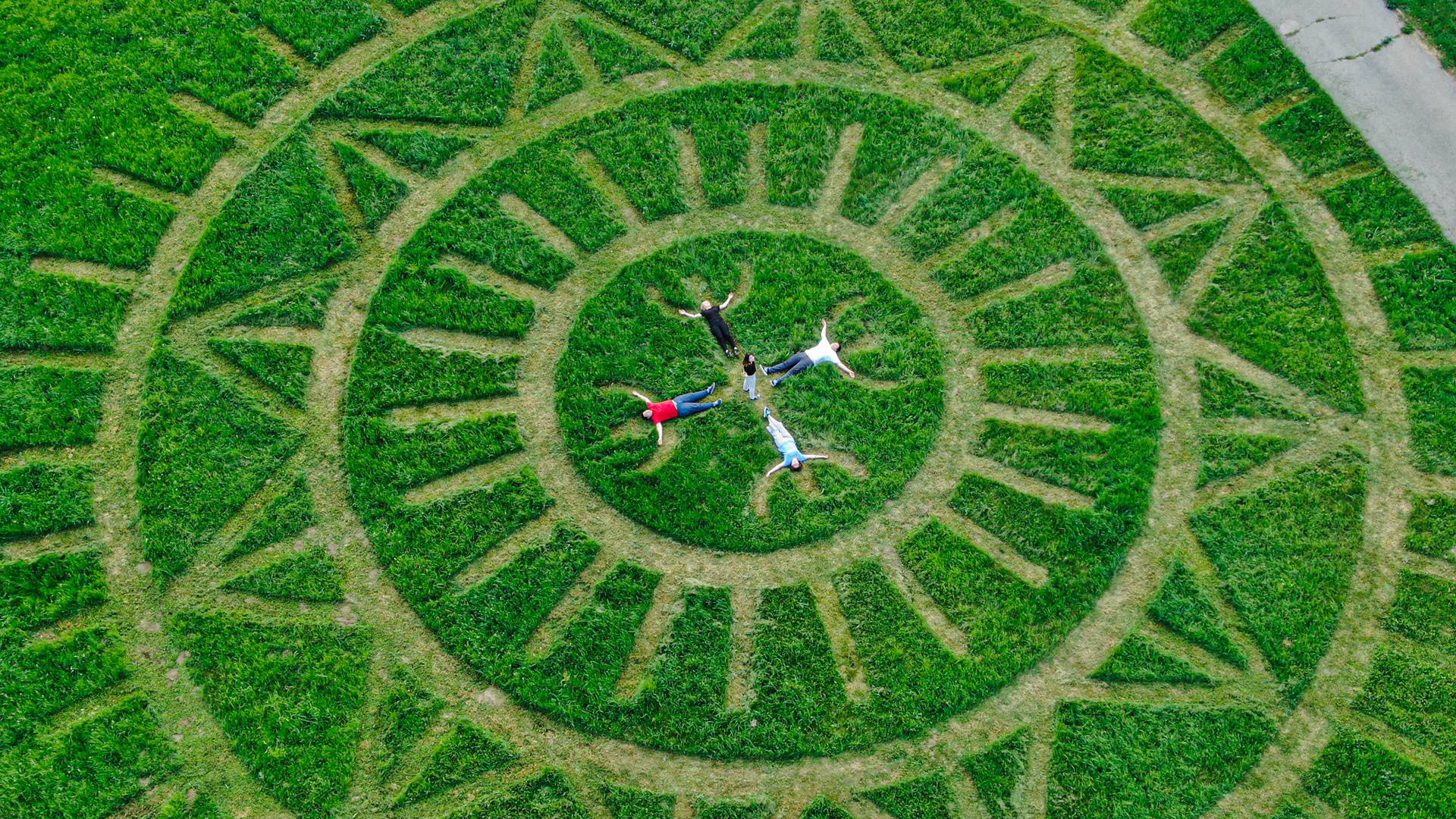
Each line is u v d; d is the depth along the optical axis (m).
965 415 16.30
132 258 16.81
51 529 15.23
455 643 14.85
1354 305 16.75
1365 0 18.94
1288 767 14.37
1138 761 14.39
